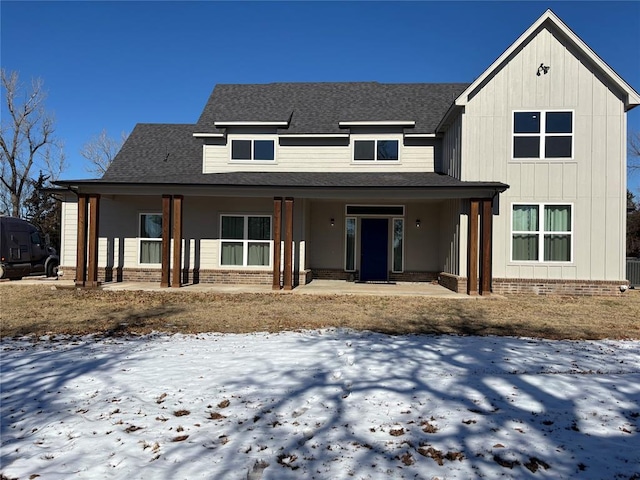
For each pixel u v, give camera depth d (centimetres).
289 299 1145
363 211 1609
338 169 1599
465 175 1308
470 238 1212
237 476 305
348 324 832
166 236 1297
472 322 862
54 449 344
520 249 1293
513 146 1298
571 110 1282
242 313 938
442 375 517
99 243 1508
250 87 1889
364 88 1855
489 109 1305
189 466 318
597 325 840
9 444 352
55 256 1802
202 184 1241
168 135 1870
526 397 449
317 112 1708
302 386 477
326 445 350
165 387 475
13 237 1608
